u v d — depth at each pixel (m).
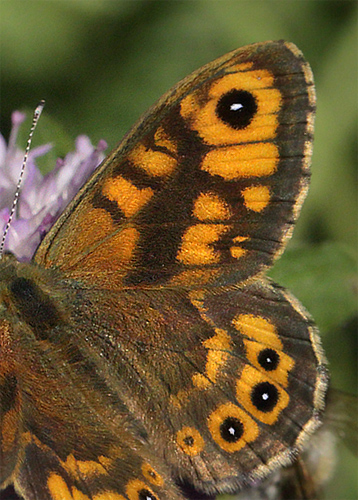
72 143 0.24
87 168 0.23
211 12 0.27
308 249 0.25
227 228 0.22
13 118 0.24
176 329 0.23
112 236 0.23
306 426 0.22
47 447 0.22
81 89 0.27
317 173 0.27
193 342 0.23
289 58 0.22
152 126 0.22
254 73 0.22
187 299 0.23
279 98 0.22
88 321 0.23
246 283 0.22
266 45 0.22
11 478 0.22
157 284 0.23
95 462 0.22
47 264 0.23
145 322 0.23
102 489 0.22
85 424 0.23
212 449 0.23
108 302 0.23
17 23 0.27
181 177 0.22
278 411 0.22
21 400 0.23
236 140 0.22
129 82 0.27
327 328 0.25
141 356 0.23
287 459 0.22
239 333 0.23
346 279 0.25
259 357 0.23
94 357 0.23
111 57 0.27
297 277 0.25
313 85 0.22
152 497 0.22
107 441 0.23
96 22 0.27
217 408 0.23
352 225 0.27
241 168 0.22
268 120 0.22
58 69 0.27
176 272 0.23
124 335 0.23
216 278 0.23
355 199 0.27
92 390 0.23
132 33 0.27
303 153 0.22
